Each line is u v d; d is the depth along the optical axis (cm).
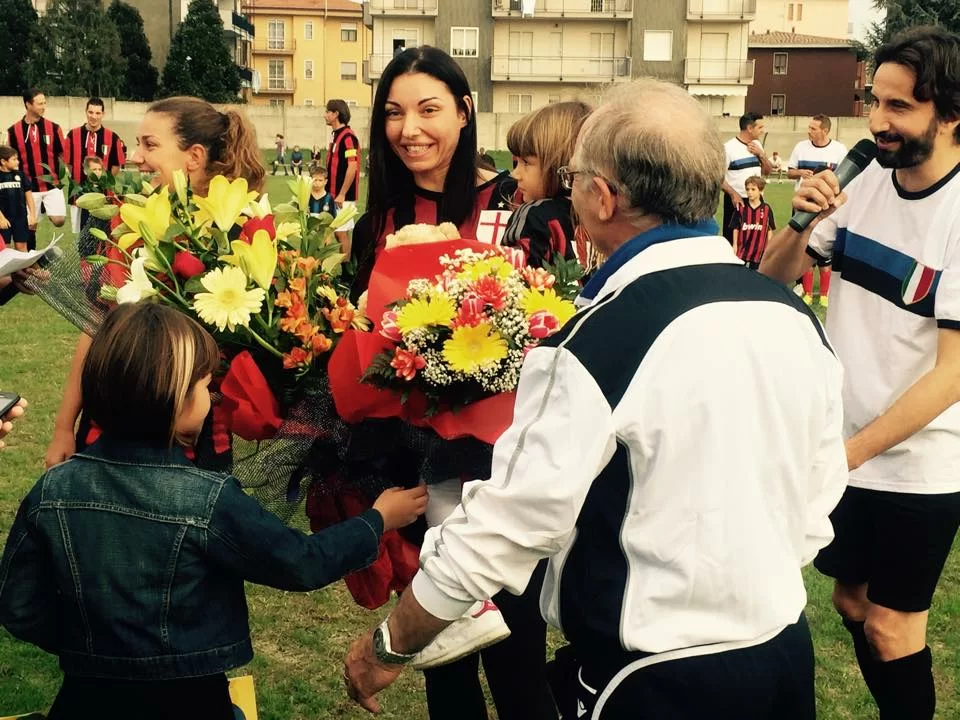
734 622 173
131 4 6000
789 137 4656
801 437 179
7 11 4988
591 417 170
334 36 7862
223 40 5400
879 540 291
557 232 277
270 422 239
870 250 290
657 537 172
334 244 265
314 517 268
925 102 269
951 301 268
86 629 214
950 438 285
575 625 181
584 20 5119
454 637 232
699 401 171
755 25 7794
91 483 213
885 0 4684
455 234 262
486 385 224
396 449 256
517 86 5219
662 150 178
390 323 227
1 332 891
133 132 4269
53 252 271
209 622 216
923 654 296
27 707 339
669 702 172
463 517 180
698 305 175
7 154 1205
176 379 210
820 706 349
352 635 398
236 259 241
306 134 4828
